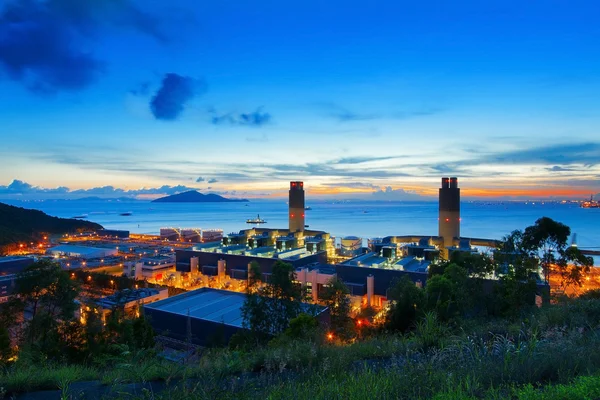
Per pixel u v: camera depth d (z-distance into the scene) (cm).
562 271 2720
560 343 546
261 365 725
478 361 513
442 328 845
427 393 439
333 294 2567
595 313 929
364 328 2412
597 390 361
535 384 452
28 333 1998
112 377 668
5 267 6294
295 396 475
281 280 2216
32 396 626
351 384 490
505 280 1989
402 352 747
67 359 1681
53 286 2089
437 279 2175
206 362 702
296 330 1753
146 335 2134
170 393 497
